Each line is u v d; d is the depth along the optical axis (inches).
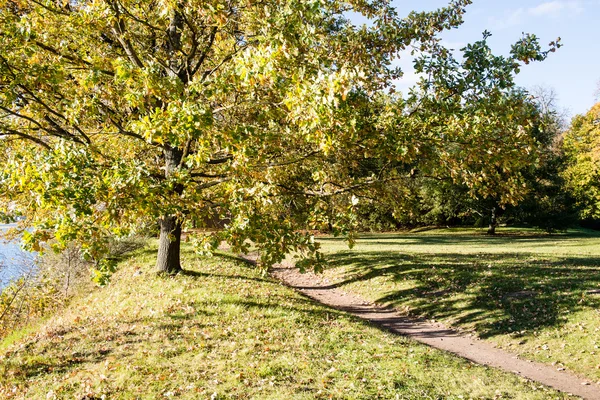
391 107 363.6
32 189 263.4
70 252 741.9
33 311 689.6
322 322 448.5
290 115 278.7
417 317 565.9
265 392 279.6
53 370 320.8
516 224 1955.0
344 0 424.8
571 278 585.6
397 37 410.6
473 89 377.4
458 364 361.4
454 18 415.8
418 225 2070.6
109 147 520.4
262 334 390.0
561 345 416.5
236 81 318.3
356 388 289.9
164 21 475.2
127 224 314.3
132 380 294.5
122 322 430.3
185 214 351.6
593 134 1796.3
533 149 364.2
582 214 1809.8
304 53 339.6
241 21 405.1
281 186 411.5
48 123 409.7
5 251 755.4
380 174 471.2
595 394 328.8
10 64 311.6
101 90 398.6
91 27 392.2
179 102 289.7
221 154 505.0
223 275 649.6
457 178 386.3
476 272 676.1
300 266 304.0
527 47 363.9
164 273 597.9
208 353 343.6
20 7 366.9
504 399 292.0
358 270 805.9
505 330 473.1
